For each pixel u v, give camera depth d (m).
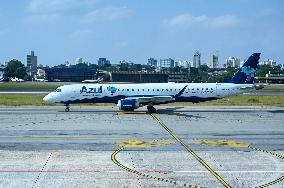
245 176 50.53
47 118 106.56
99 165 55.53
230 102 163.12
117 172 51.94
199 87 124.69
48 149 66.06
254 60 127.00
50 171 52.25
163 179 48.91
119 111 125.31
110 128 88.81
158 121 101.00
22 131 84.31
